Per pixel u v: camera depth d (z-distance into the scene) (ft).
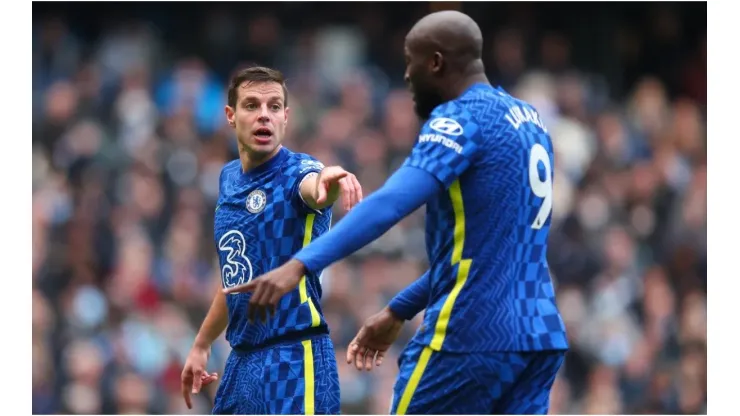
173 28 192.65
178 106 175.83
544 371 57.93
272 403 64.80
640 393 147.02
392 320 64.28
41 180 161.17
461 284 56.85
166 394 131.03
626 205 172.35
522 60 196.44
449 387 56.75
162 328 137.08
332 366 66.33
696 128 192.75
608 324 151.43
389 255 144.97
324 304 134.62
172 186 161.89
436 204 57.77
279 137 66.85
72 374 130.31
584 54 202.69
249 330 66.13
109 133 169.99
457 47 58.65
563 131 177.99
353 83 181.88
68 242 149.59
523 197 57.41
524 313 57.16
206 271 151.53
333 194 62.39
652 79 204.95
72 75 182.19
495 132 56.85
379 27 196.85
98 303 142.51
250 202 66.54
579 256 156.25
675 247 167.73
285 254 65.51
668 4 207.51
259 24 192.34
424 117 60.23
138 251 148.05
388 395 126.82
